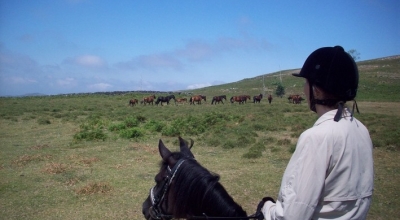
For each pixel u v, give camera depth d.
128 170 9.85
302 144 1.78
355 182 1.75
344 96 1.87
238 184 8.29
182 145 2.76
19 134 17.72
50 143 14.74
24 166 10.41
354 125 1.84
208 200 2.25
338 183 1.74
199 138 15.38
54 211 6.74
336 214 1.76
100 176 9.20
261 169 9.73
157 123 19.31
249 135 15.52
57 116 27.83
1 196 7.62
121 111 34.72
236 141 13.87
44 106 40.72
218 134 16.09
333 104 1.91
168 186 2.43
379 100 50.44
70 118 26.53
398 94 61.84
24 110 34.25
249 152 11.56
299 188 1.71
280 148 12.70
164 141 15.05
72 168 10.05
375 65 107.25
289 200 1.71
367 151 1.84
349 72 1.87
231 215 2.20
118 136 16.20
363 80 80.88
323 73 1.88
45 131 18.91
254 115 26.47
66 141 15.32
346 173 1.74
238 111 33.03
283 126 19.27
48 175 9.34
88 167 10.21
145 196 7.55
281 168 9.82
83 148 13.39
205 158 11.35
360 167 1.79
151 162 10.90
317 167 1.71
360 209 1.78
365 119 22.06
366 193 1.80
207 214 2.26
